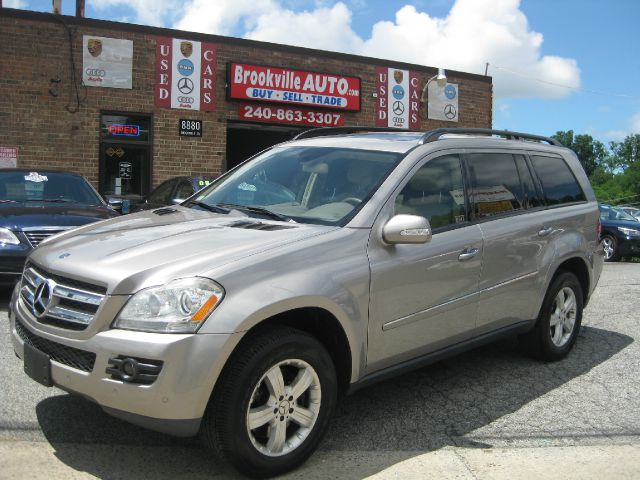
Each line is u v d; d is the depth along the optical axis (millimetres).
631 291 9125
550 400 4566
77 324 3127
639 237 15859
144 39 13133
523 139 5562
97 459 3424
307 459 3430
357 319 3541
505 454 3668
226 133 14281
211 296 3004
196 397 2926
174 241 3453
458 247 4211
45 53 12391
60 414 3975
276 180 4469
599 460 3621
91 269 3191
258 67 13969
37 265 3576
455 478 3355
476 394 4656
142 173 13375
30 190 7863
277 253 3314
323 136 5102
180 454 3516
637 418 4273
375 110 15562
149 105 13250
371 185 3998
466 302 4309
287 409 3281
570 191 5699
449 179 4422
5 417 3887
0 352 5102
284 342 3191
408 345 3936
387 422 4098
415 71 16062
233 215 4105
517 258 4770
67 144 12641
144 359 2902
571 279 5484
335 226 3729
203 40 13617
